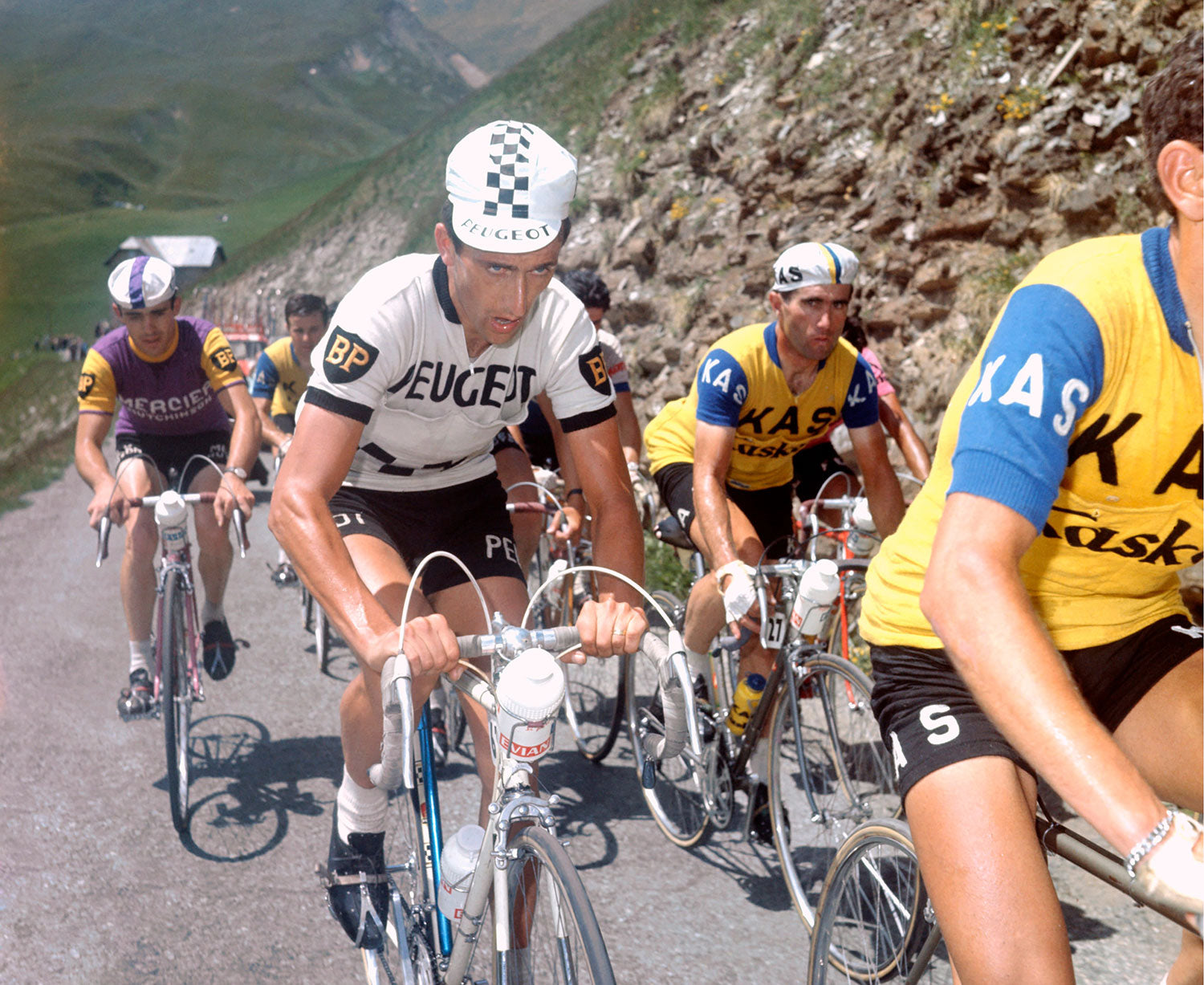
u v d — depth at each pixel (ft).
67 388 98.68
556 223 5.55
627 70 38.22
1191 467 4.35
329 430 6.13
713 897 9.32
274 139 625.00
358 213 81.41
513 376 6.84
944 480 5.07
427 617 5.29
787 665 8.80
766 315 20.90
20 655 16.70
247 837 10.46
